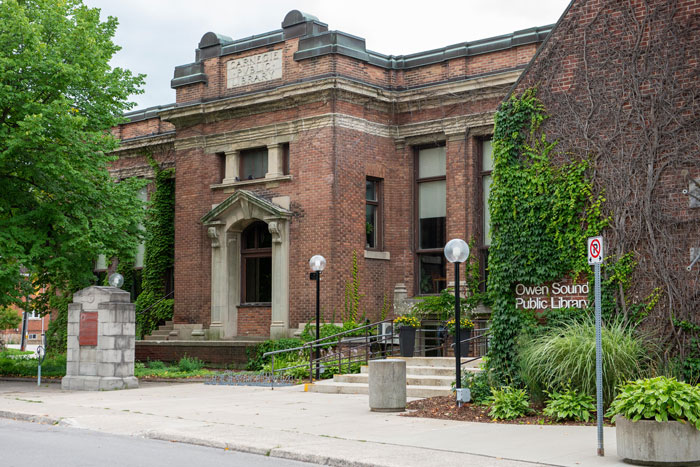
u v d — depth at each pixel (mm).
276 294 27062
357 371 23078
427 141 27578
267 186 27922
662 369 14734
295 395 19469
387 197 27938
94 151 25125
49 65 23344
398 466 10422
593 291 16031
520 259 16891
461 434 13008
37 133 22406
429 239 27656
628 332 15141
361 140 27156
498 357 16844
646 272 15547
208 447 12492
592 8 16719
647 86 15938
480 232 26469
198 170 29750
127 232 26359
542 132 17000
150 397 19266
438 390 18297
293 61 27547
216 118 29469
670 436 10438
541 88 17125
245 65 28984
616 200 15969
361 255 26828
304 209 26781
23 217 24234
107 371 21375
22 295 24938
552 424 13898
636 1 16219
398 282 27734
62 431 14180
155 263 32469
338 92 26453
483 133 26359
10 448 12125
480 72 26734
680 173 15445
